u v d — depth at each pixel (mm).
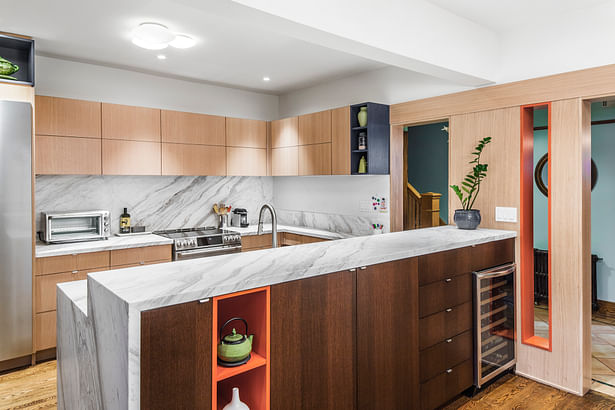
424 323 2375
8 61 3203
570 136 2771
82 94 3879
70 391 1900
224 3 1729
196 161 4379
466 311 2670
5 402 2668
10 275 3031
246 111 5098
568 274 2805
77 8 2654
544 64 2916
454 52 2770
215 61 3832
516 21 2920
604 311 4320
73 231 3688
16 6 2623
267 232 4730
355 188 4387
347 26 2131
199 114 4398
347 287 1951
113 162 3826
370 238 2738
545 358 2934
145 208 4387
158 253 3840
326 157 4234
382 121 3934
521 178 3031
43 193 3738
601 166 4348
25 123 3055
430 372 2418
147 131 4035
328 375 1873
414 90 3766
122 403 1313
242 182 5176
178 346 1385
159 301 1330
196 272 1708
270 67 4035
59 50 3502
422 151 6340
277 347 1674
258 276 1629
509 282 2992
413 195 5242
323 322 1849
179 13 2738
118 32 3082
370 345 2066
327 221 4730
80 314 1718
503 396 2748
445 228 3289
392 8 2359
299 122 4566
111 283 1513
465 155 3371
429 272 2400
